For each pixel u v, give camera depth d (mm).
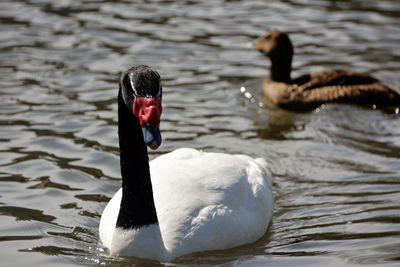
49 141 12344
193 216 8844
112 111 13711
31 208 10156
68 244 9164
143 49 17094
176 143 12562
